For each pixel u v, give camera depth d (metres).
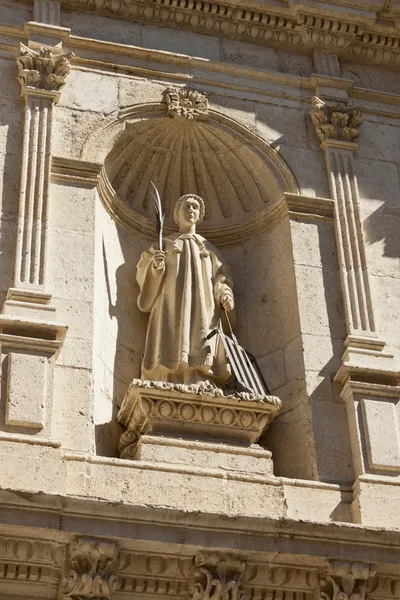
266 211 24.83
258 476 21.00
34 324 21.06
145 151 25.08
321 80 26.30
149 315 23.42
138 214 24.81
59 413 20.83
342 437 22.05
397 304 24.02
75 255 22.53
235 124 25.33
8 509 18.75
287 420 22.59
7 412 20.25
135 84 25.12
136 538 19.11
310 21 26.80
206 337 22.41
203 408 21.55
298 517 20.81
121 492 20.12
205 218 25.42
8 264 22.17
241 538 19.56
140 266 23.61
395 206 25.34
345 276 23.80
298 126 25.75
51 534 18.95
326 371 22.70
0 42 24.77
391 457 21.61
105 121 24.39
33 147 23.33
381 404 22.19
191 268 23.36
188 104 25.03
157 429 21.36
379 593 20.23
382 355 22.83
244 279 24.73
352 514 21.11
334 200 24.75
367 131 26.17
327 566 19.92
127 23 26.06
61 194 23.14
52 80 24.14
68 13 25.73
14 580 19.16
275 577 19.95
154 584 19.59
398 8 27.11
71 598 19.00
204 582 19.45
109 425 21.86
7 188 22.95
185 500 20.31
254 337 23.97
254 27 26.69
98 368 22.11
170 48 26.02
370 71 27.28
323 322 23.30
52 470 19.80
